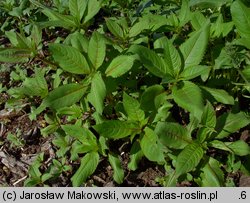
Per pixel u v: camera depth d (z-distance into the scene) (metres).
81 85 0.61
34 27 0.66
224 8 0.73
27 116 0.82
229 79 0.68
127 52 0.62
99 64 0.61
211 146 0.63
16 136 0.79
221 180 0.60
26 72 0.89
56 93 0.59
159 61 0.59
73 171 0.72
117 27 0.70
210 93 0.61
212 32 0.68
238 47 0.65
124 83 0.68
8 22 0.98
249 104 0.72
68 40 0.72
